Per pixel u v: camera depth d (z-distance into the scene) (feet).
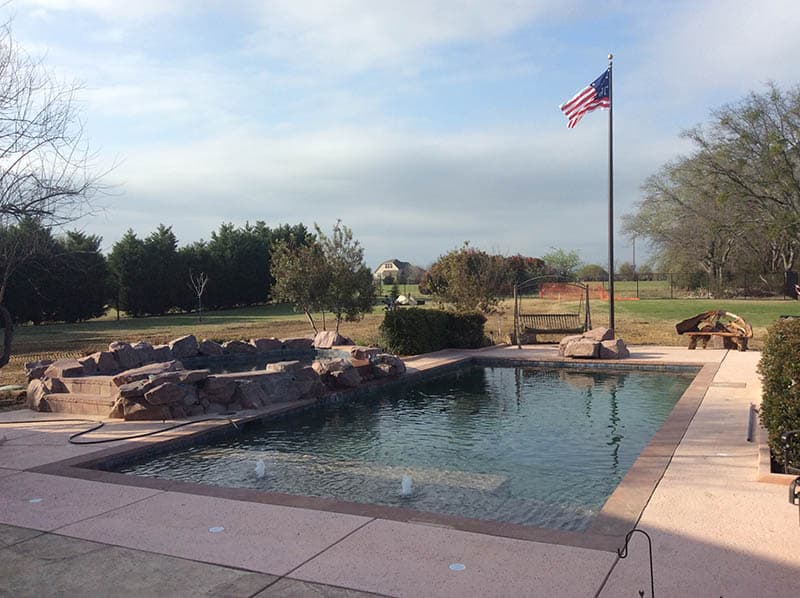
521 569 12.88
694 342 58.70
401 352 57.98
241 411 32.30
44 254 40.11
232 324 115.85
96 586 12.54
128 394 30.63
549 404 36.73
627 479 19.49
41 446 25.18
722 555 13.46
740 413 29.37
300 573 12.89
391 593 11.93
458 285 75.10
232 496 18.13
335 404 37.22
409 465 24.11
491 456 25.39
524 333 67.41
